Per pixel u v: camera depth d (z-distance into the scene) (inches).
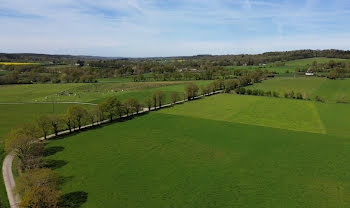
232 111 4798.2
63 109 5049.2
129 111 4515.3
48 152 2878.9
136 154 2822.3
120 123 4001.0
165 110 4936.0
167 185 2192.4
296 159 2657.5
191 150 2925.7
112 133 3516.2
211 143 3125.0
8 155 2783.0
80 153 2851.9
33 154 2576.3
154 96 5108.3
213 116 4436.5
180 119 4202.8
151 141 3206.2
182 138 3307.1
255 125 3858.3
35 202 1593.3
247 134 3444.9
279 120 4148.6
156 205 1915.6
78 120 3644.2
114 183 2224.4
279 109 4881.9
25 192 1766.7
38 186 1734.7
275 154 2787.9
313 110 4739.2
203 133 3494.1
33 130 3149.6
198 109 5002.5
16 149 2564.0
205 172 2413.9
